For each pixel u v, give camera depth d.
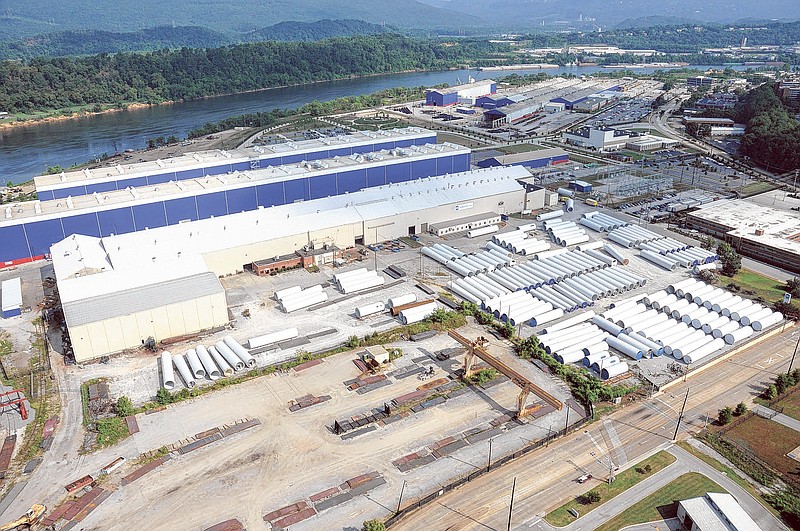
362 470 52.97
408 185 114.31
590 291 85.62
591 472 52.72
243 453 54.94
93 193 109.88
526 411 60.84
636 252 101.56
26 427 58.34
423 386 65.06
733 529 44.59
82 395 63.34
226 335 75.06
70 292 74.44
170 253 86.75
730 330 75.06
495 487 51.09
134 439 56.59
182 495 50.00
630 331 75.06
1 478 51.62
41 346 73.31
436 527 47.03
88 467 53.00
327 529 46.59
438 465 53.56
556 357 70.44
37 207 97.06
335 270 93.94
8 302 81.88
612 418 60.19
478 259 95.56
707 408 61.56
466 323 78.69
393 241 105.81
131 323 71.06
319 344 73.25
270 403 62.12
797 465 53.50
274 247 94.31
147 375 67.00
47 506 48.69
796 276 92.81
